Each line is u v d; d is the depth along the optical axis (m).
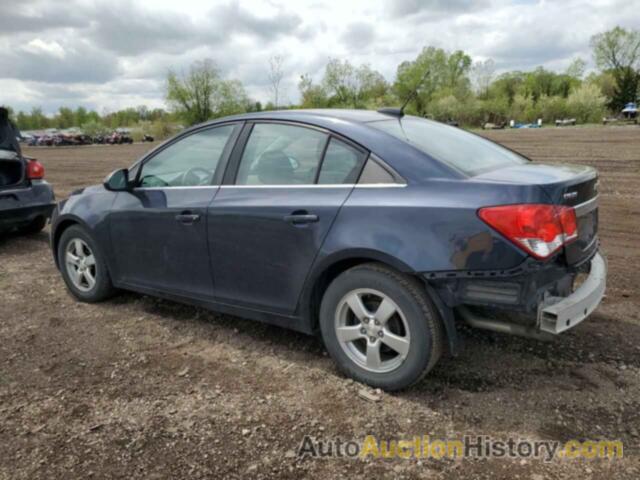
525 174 2.96
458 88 74.25
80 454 2.60
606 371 3.23
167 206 3.88
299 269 3.25
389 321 3.06
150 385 3.24
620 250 5.84
